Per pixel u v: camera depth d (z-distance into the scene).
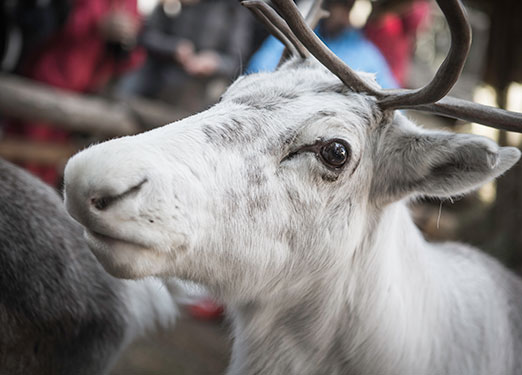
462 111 1.95
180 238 1.72
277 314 2.21
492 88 5.46
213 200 1.81
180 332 4.57
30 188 2.30
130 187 1.60
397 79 5.99
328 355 2.24
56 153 5.26
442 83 1.85
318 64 2.26
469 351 2.35
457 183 2.06
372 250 2.19
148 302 2.57
